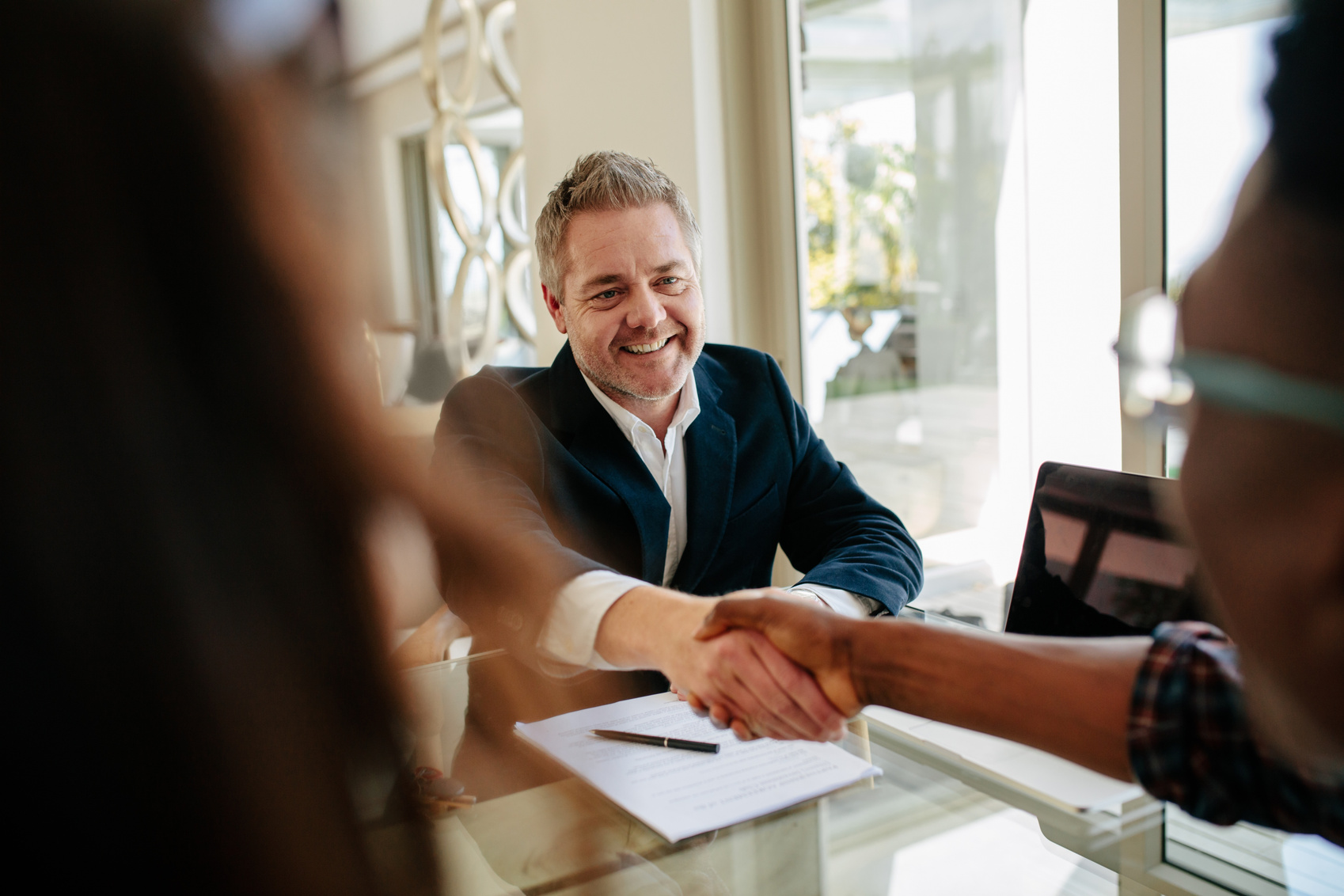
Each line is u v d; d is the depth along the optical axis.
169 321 0.20
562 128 3.05
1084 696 0.68
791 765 0.94
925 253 2.43
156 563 0.20
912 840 0.80
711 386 1.59
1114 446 2.09
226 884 0.21
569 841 0.55
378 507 0.23
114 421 0.19
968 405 2.40
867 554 1.41
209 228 0.20
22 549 0.19
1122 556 1.04
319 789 0.21
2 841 0.20
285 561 0.21
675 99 2.62
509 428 1.39
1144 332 0.33
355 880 0.22
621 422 1.48
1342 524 0.29
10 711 0.20
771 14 2.57
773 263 2.71
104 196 0.19
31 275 0.19
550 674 1.06
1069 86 2.04
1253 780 0.56
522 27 3.16
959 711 0.77
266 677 0.21
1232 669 0.60
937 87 2.32
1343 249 0.28
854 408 2.68
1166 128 1.79
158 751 0.20
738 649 0.93
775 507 1.56
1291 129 0.29
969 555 2.46
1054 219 2.13
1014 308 2.25
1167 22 1.75
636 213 1.39
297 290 0.21
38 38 0.18
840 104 2.54
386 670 0.23
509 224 4.23
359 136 0.21
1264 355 0.29
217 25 0.19
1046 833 0.80
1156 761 0.62
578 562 1.11
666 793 0.88
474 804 0.73
